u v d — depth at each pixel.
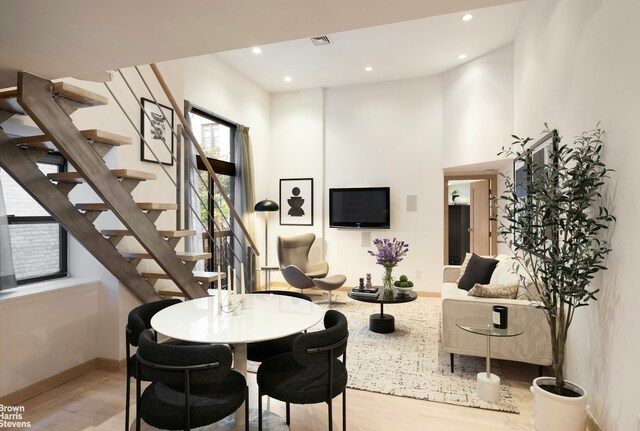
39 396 2.68
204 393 1.81
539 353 2.84
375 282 6.16
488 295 3.09
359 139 6.29
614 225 2.02
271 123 6.72
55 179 2.53
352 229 6.30
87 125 2.97
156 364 1.63
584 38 2.43
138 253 3.15
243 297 2.44
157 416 1.65
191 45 1.87
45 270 3.18
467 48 4.89
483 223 6.18
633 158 1.83
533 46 3.70
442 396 2.70
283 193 6.62
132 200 2.62
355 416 2.45
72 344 2.98
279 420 2.39
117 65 2.09
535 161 3.52
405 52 5.02
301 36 1.81
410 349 3.64
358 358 3.40
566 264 2.25
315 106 6.45
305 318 2.16
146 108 3.53
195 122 4.93
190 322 2.08
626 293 1.88
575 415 2.07
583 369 2.42
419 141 5.98
